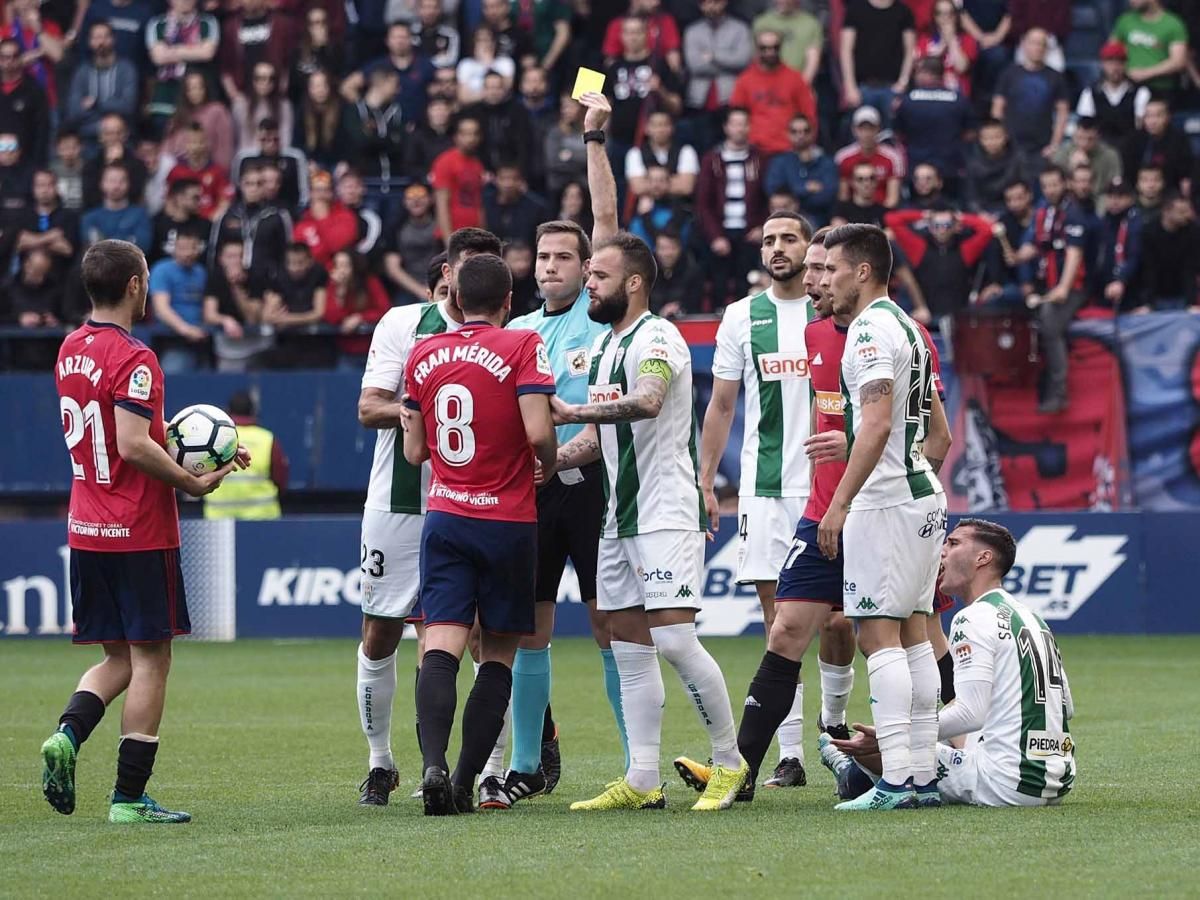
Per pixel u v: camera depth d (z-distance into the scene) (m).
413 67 65.00
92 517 21.98
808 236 27.58
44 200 60.75
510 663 22.38
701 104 64.44
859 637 21.75
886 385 20.73
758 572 27.62
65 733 21.52
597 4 67.75
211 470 22.70
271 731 32.78
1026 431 54.28
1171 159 59.31
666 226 56.72
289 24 66.31
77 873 17.89
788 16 64.75
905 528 21.27
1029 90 61.81
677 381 22.38
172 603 22.19
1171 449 54.12
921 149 60.78
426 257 58.97
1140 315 54.41
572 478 24.44
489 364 21.78
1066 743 22.05
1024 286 54.88
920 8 65.38
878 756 21.97
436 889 16.70
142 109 68.62
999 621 21.88
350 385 56.69
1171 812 21.11
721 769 22.36
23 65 66.44
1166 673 42.00
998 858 17.89
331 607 54.16
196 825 21.36
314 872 17.72
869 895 16.12
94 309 22.33
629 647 22.56
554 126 61.84
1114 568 51.69
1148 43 63.25
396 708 36.31
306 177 62.62
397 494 24.05
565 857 18.31
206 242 61.41
